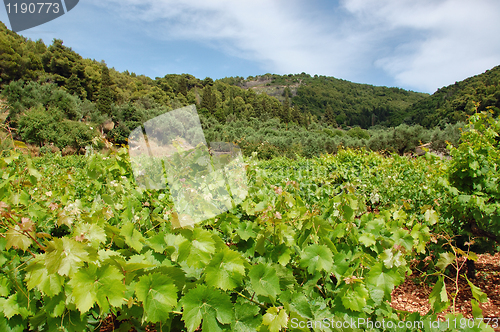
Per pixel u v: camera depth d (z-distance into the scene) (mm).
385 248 1484
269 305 1186
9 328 938
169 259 1111
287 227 1380
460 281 3090
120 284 851
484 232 2967
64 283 890
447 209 3160
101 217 1306
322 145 26047
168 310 897
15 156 1438
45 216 1488
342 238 1572
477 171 3037
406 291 3105
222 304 964
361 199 1862
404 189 4078
